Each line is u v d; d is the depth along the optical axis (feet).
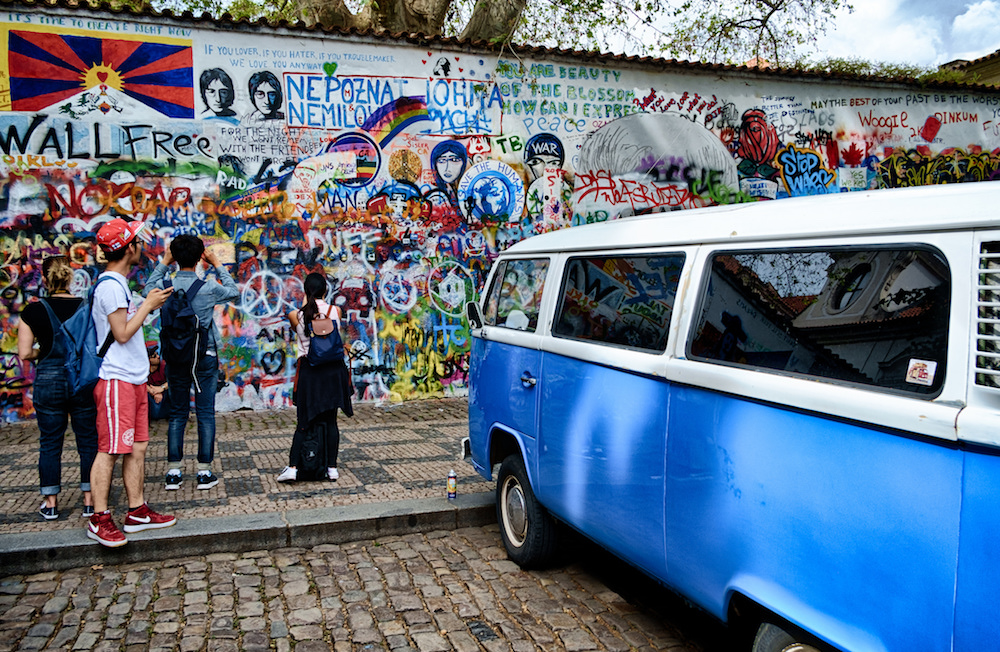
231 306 29.78
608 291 12.69
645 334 11.41
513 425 15.51
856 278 8.11
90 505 16.87
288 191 30.19
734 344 9.57
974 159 39.29
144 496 18.79
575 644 12.37
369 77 30.81
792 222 9.20
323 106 30.40
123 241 15.24
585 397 12.67
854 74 36.40
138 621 12.98
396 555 16.33
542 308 14.83
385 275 31.55
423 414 29.96
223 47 29.17
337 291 30.99
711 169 35.32
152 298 15.39
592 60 33.17
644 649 12.23
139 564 15.49
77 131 27.91
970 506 6.47
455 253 32.42
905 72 38.99
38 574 14.87
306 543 16.76
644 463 10.96
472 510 18.33
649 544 10.91
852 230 8.27
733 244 10.03
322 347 19.70
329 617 13.28
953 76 39.75
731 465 9.18
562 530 15.31
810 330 8.55
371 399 31.76
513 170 32.86
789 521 8.27
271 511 17.62
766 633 8.86
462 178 32.22
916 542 6.89
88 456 16.76
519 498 15.71
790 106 36.24
